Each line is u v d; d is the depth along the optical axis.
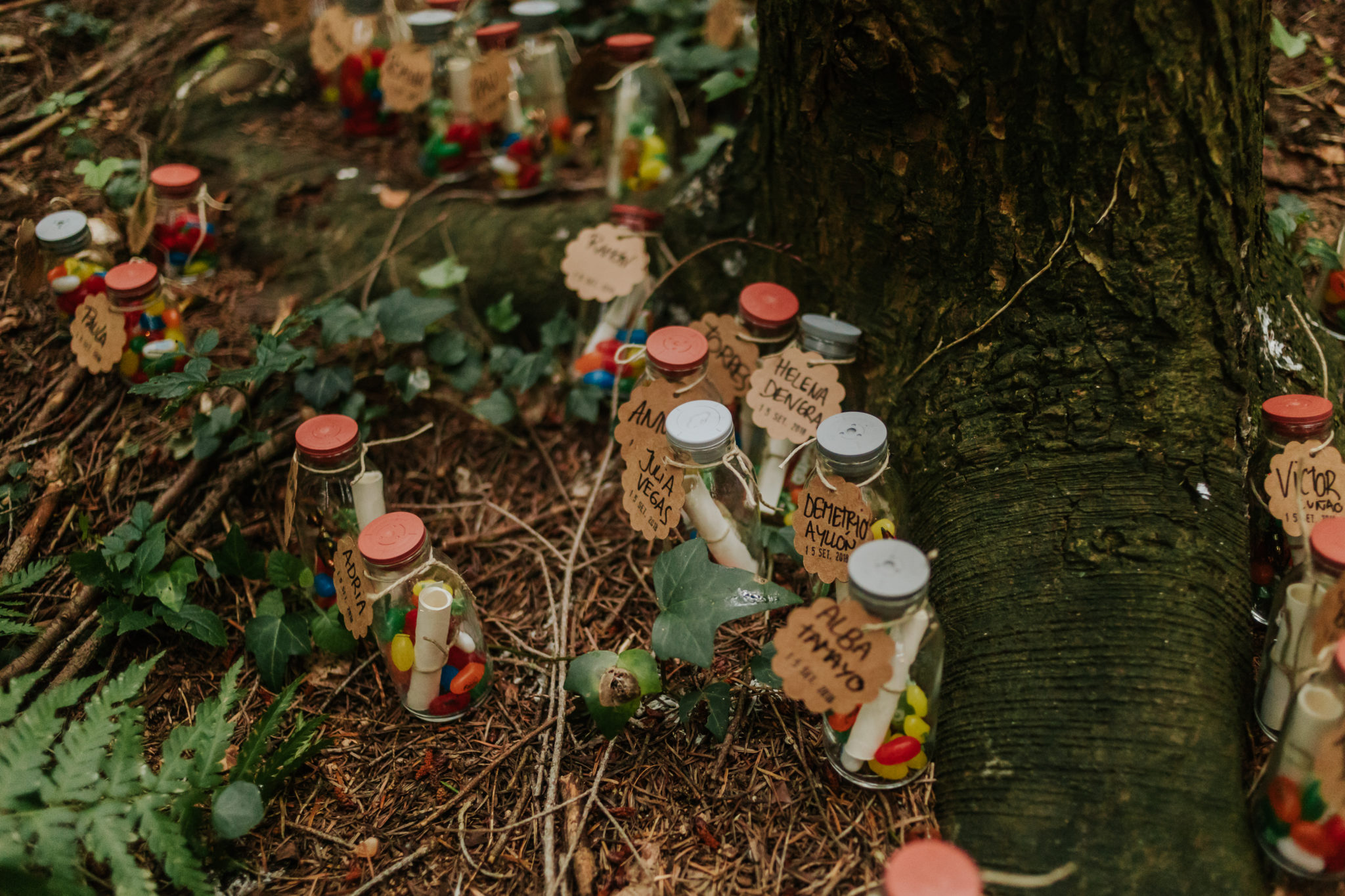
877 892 1.62
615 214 2.62
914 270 2.09
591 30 3.69
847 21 1.83
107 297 2.46
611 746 1.91
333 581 2.17
